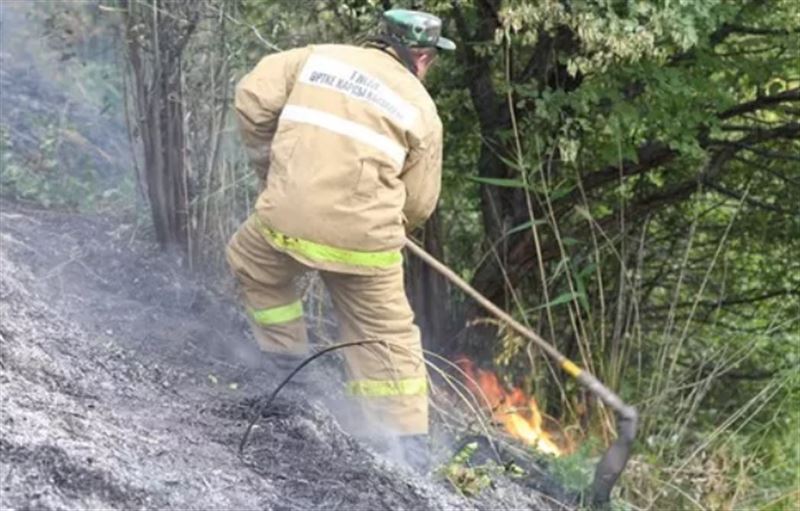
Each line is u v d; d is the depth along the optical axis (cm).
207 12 588
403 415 487
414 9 639
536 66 705
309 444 440
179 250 607
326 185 455
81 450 352
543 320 771
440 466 500
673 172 792
